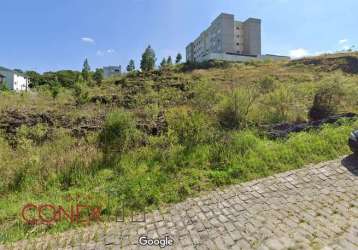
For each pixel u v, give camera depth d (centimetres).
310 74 2062
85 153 564
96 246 308
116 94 1593
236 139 608
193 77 2445
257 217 348
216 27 6631
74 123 829
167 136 655
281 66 2838
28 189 464
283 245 286
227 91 927
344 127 675
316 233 304
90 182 482
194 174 487
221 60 4131
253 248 286
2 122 821
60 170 510
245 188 436
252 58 5056
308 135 641
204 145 604
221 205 388
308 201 380
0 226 361
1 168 500
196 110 756
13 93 1641
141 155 570
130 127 632
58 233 342
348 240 287
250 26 6431
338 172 470
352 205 360
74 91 1571
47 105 1223
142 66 4059
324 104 872
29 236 338
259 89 1076
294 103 958
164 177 476
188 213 373
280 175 473
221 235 315
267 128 743
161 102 1073
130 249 299
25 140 613
